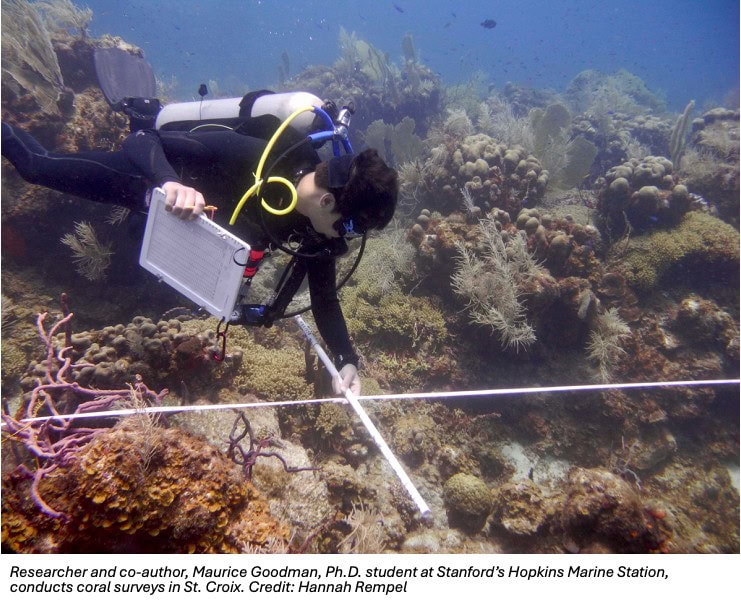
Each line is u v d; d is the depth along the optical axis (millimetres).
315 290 2707
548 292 5246
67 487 2020
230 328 4309
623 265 6359
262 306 2400
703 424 5781
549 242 5691
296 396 3930
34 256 5535
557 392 5512
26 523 1992
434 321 5445
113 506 1944
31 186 5324
